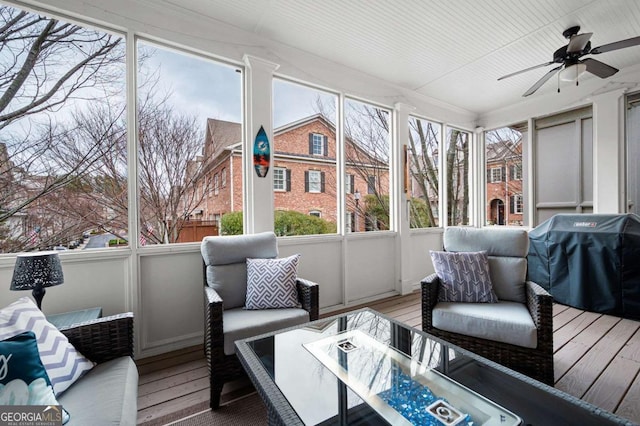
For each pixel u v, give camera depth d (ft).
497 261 7.49
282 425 3.01
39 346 3.59
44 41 6.91
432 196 15.81
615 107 11.84
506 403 3.46
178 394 5.82
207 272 7.07
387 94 12.59
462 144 16.78
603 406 5.19
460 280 7.13
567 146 13.57
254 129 9.00
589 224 10.33
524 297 7.01
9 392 2.85
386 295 12.41
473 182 16.75
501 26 8.77
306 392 3.67
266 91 9.20
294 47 9.82
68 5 6.63
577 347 7.40
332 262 10.96
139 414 5.22
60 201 7.02
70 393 3.55
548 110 13.92
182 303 7.97
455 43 9.66
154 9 7.58
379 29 8.87
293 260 7.20
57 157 6.99
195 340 8.07
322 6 7.86
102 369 4.12
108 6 7.03
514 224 15.46
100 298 6.98
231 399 5.66
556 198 13.94
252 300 6.76
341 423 3.18
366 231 12.43
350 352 4.60
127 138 7.38
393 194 12.95
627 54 10.57
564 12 8.18
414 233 13.92
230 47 8.70
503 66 11.23
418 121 15.55
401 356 4.50
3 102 6.54
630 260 9.23
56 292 6.52
